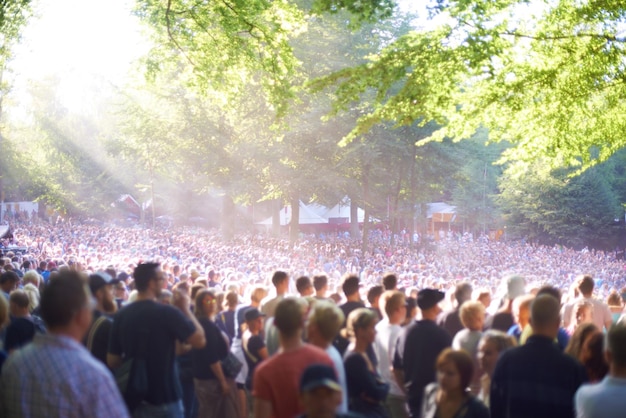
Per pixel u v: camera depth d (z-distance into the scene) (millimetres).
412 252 57125
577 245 85750
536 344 5672
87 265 25750
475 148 66875
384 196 65688
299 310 5273
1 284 11055
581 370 5609
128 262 26953
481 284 28109
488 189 93438
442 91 14828
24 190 94750
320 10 14820
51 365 4000
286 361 5207
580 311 8312
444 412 5477
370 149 52969
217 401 8547
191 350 8508
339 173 55344
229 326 9750
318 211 83438
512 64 15594
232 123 51594
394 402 7508
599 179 85812
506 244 79938
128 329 6477
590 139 17156
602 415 4738
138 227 88875
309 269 31234
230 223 58938
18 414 3980
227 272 20391
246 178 53906
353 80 14586
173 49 22266
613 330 4883
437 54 14570
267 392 5184
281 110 19953
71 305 4129
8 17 23062
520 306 7332
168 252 43125
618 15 15445
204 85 21469
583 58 15727
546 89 15875
